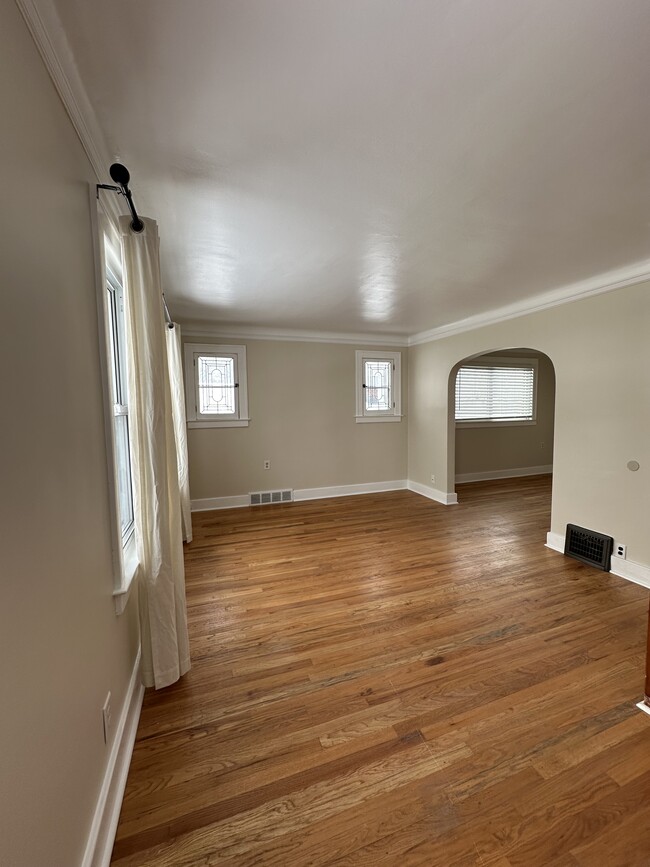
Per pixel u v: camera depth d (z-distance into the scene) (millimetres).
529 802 1357
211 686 1939
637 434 2941
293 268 2801
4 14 762
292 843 1240
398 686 1924
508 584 2979
